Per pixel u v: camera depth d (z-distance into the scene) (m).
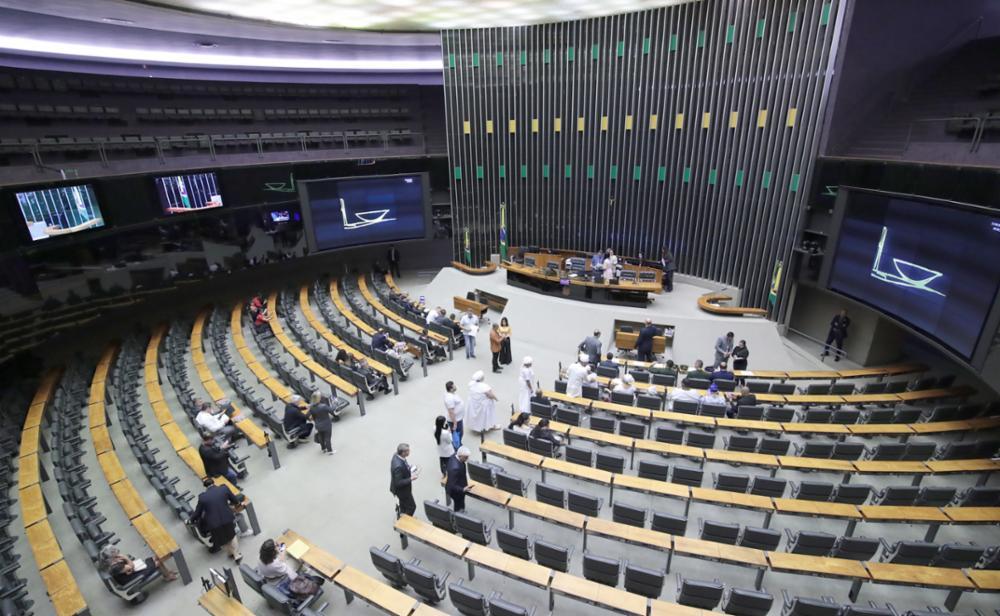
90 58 17.92
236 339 14.03
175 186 15.15
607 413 11.45
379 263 22.61
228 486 8.16
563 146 19.92
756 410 10.52
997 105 12.22
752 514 8.58
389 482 9.28
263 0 12.75
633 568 6.31
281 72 22.30
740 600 5.95
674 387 12.09
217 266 16.70
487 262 22.28
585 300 16.77
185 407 10.51
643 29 17.53
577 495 7.88
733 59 16.20
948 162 11.30
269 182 17.72
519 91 19.77
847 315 15.42
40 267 11.98
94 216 13.05
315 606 6.79
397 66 23.20
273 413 10.50
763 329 14.72
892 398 11.59
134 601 6.90
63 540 8.00
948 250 10.62
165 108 18.58
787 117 15.34
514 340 16.20
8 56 16.44
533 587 7.12
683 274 19.00
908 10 14.09
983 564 6.83
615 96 18.62
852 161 13.73
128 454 10.03
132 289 14.30
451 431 9.46
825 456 9.53
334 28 17.11
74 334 15.38
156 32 15.52
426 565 7.50
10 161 11.95
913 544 6.78
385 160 20.12
